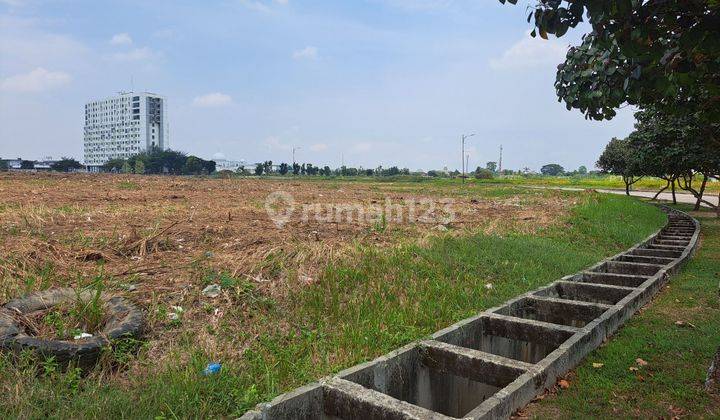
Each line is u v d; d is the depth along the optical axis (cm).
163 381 383
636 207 1923
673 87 414
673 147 1644
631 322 636
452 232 1052
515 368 438
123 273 606
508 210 1653
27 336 405
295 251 750
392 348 495
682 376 470
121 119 12206
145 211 1193
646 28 343
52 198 1484
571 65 485
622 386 452
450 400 540
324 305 586
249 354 452
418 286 683
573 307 641
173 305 533
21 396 341
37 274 568
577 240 1171
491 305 644
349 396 378
